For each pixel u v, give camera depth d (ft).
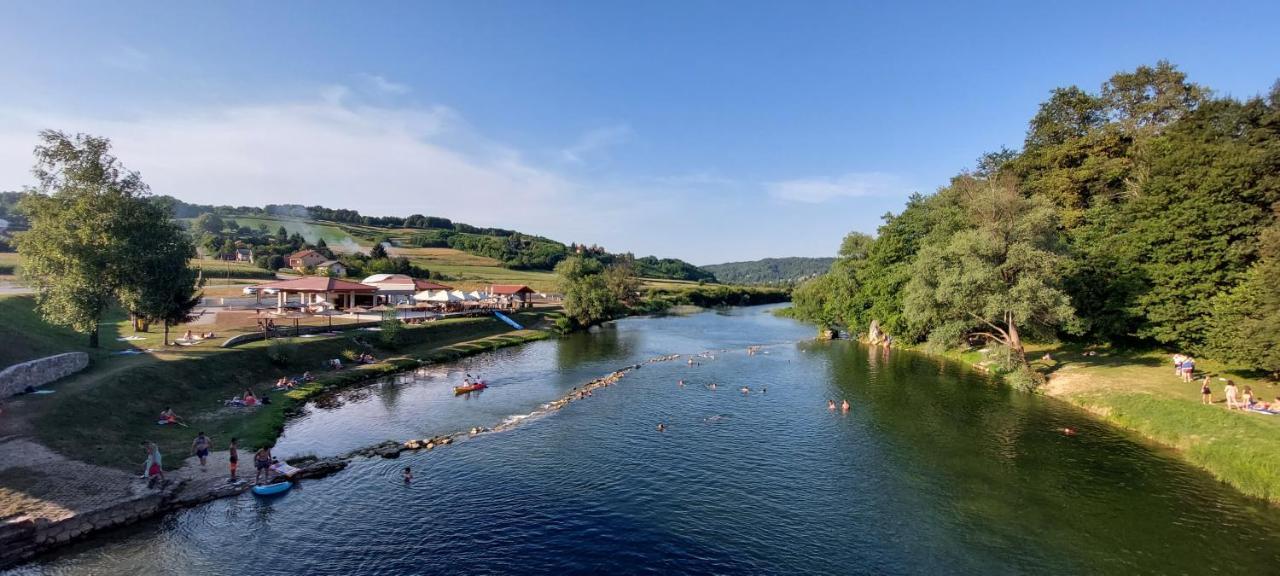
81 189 160.15
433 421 153.28
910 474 117.70
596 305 391.24
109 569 79.82
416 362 232.12
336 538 90.38
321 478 113.39
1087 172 262.26
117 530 89.56
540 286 603.67
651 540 91.25
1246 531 91.45
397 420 153.79
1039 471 117.60
